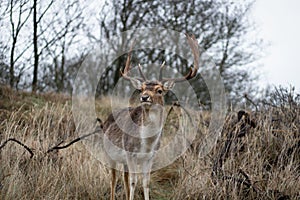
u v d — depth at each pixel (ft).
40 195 21.31
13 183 20.77
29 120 29.55
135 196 24.03
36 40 46.42
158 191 25.07
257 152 25.36
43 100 40.06
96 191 23.45
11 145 23.93
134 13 63.57
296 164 24.97
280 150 25.63
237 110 30.30
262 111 29.45
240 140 26.71
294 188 22.36
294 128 26.96
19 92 40.32
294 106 28.76
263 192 22.08
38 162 23.38
